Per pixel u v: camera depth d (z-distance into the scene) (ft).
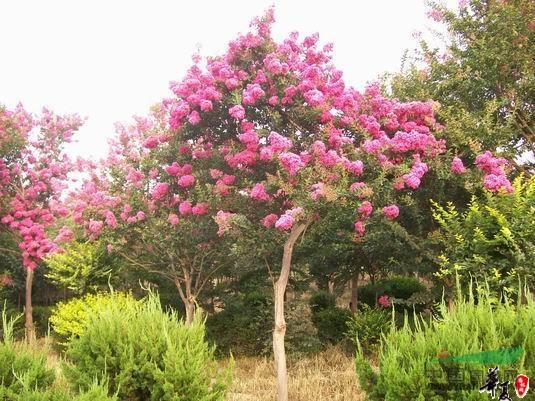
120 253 32.45
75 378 14.35
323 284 38.86
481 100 29.30
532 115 28.76
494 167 22.84
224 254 31.30
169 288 40.16
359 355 13.00
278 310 23.07
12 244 49.49
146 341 14.34
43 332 48.44
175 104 25.11
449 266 21.65
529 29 28.25
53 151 47.85
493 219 20.66
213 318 36.63
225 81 22.90
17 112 46.85
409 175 21.33
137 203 30.40
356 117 24.20
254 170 24.11
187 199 28.58
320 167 20.90
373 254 31.94
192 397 13.64
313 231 25.40
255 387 25.49
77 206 30.99
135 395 14.15
